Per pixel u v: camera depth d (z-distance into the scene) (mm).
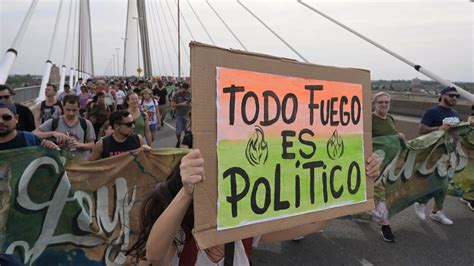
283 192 1585
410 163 4469
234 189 1419
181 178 1277
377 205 4184
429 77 5734
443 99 5324
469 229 4590
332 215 1753
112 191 3227
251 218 1467
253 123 1497
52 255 2896
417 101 16453
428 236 4363
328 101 1788
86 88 12242
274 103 1573
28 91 14656
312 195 1695
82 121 4613
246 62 1477
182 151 3516
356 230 4496
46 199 2838
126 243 3260
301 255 3814
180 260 1404
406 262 3705
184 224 1407
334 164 1794
